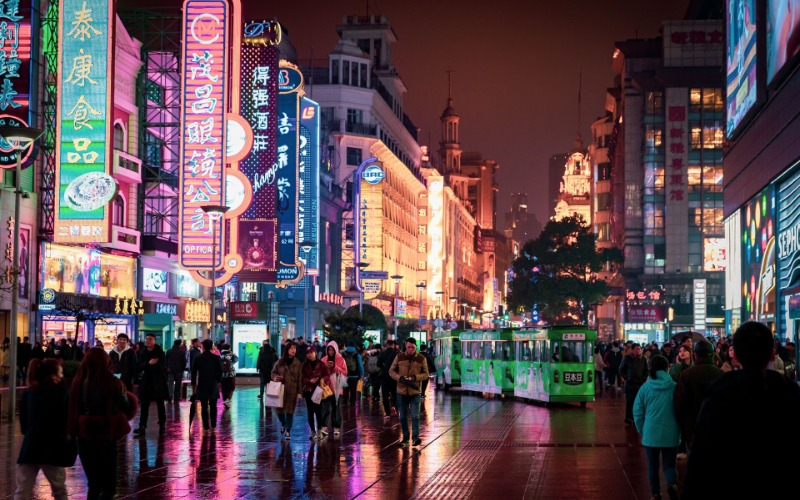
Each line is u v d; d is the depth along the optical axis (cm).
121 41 4919
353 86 9681
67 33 4241
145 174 5253
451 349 4388
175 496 1338
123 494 1353
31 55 4178
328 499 1319
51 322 4306
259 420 2572
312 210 6253
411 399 1955
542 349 3306
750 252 6194
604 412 2964
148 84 5316
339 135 9488
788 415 534
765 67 5350
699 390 1080
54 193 4225
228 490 1391
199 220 4656
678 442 1228
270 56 5178
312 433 2075
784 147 4944
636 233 11512
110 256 4866
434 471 1589
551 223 10144
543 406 3259
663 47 11438
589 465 1661
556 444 2006
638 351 2481
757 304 5928
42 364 1045
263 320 4681
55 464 1035
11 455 1722
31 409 1038
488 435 2209
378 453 1841
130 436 2125
